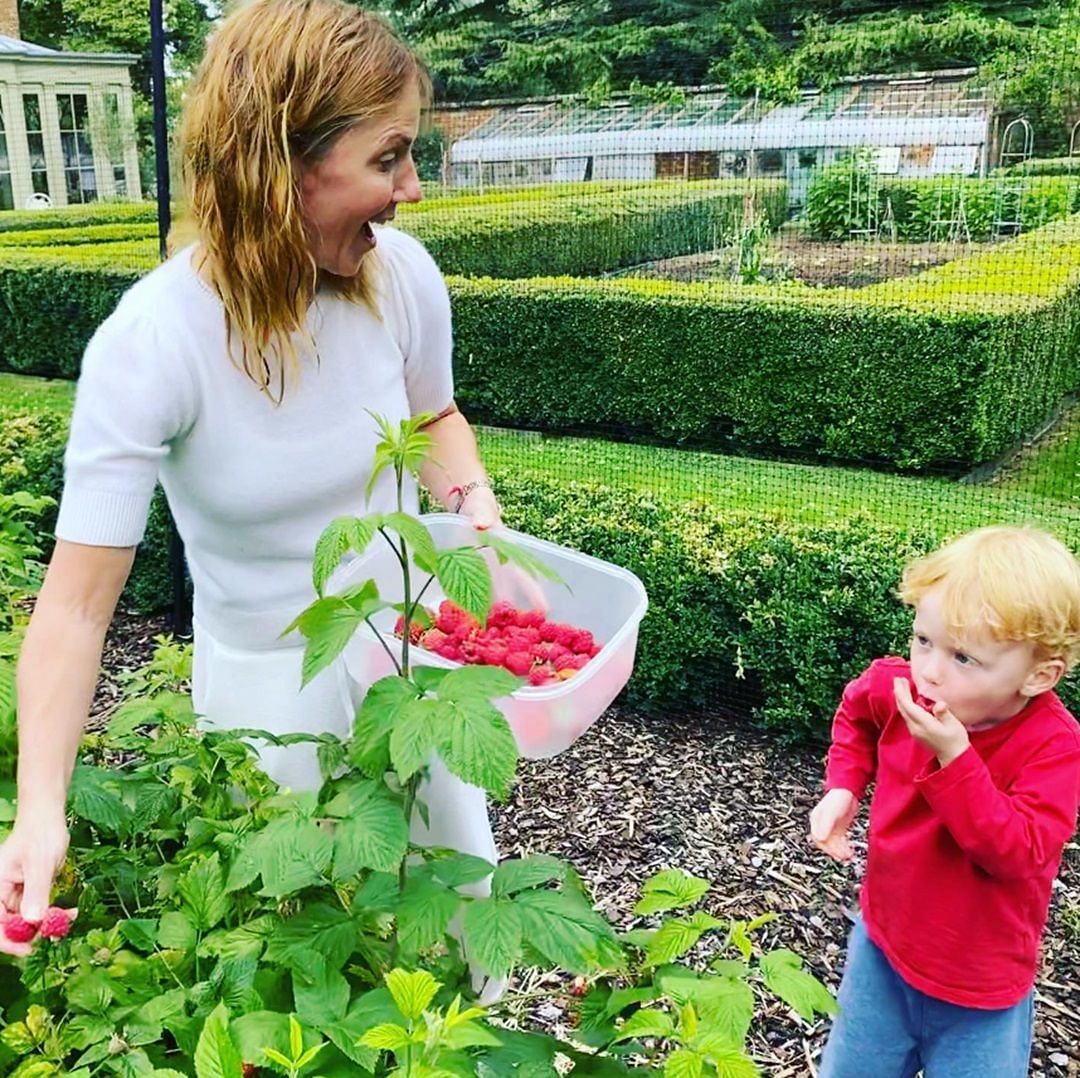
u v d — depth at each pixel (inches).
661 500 162.9
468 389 299.3
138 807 54.2
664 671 144.1
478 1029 33.7
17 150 415.5
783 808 125.0
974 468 233.6
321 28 50.1
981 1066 65.6
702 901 108.7
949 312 232.7
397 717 41.0
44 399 295.7
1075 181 272.1
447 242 315.6
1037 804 60.3
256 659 65.2
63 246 359.9
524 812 125.4
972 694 61.3
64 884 51.9
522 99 360.5
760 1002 92.5
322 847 42.5
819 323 248.5
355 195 52.5
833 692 133.1
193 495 60.4
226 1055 34.5
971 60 288.5
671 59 337.1
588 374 281.1
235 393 56.6
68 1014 45.6
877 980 68.6
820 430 255.8
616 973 51.0
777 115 320.2
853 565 134.8
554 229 327.6
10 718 58.0
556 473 225.9
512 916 40.9
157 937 47.1
